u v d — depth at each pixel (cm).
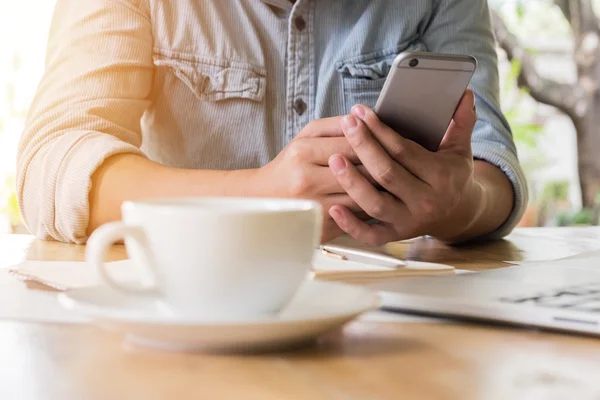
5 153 301
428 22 154
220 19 145
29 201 112
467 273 67
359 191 94
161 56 142
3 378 37
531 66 365
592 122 365
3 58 303
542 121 367
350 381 36
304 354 41
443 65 85
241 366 39
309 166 97
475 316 51
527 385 36
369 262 75
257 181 100
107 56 132
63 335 45
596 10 362
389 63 149
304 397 34
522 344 45
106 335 45
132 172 107
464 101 96
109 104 128
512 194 127
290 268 42
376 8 149
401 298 54
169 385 36
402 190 94
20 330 47
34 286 61
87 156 108
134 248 42
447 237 114
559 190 365
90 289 47
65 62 130
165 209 41
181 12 143
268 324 38
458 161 97
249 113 144
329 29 148
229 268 41
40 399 33
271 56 146
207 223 40
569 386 36
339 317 40
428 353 43
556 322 48
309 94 147
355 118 91
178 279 41
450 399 34
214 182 103
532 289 57
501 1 364
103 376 37
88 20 134
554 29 365
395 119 92
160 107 147
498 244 118
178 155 148
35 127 120
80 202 105
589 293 55
